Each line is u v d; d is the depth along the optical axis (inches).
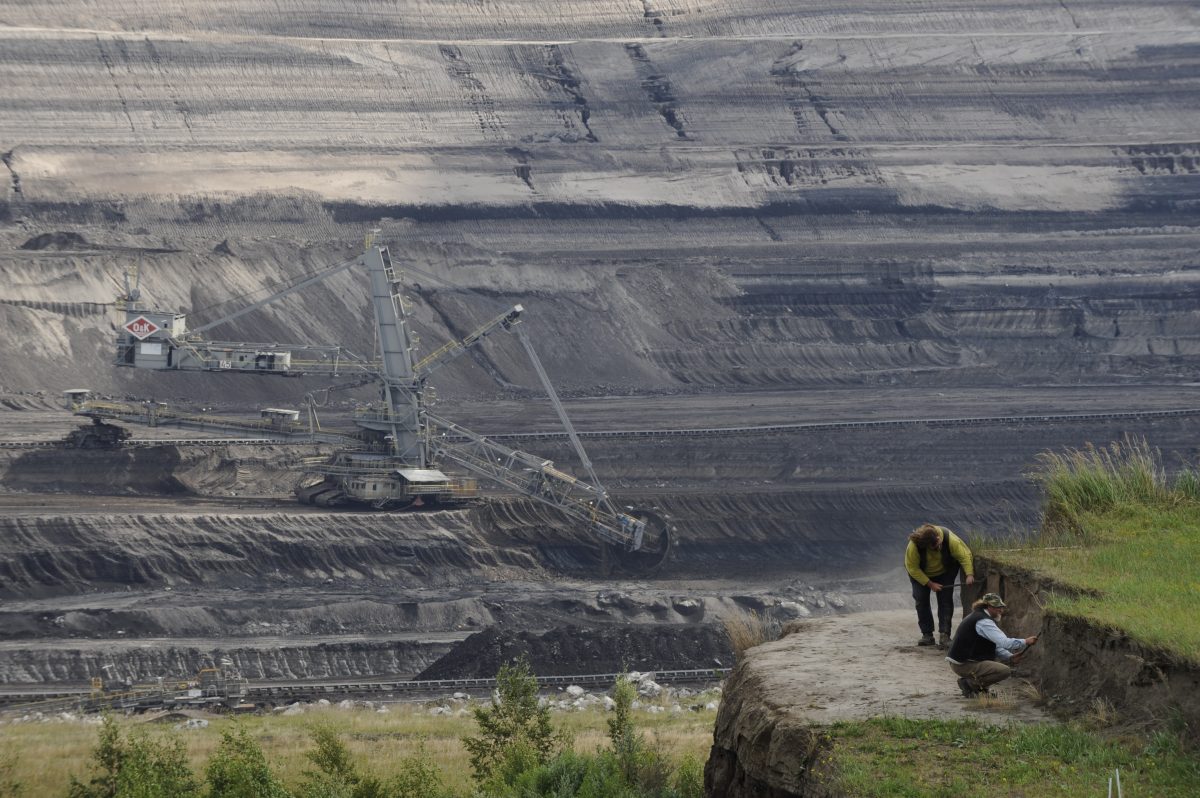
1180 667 1955.0
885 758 1972.2
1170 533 2785.4
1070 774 1841.8
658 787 3053.6
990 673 2245.3
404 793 3563.0
